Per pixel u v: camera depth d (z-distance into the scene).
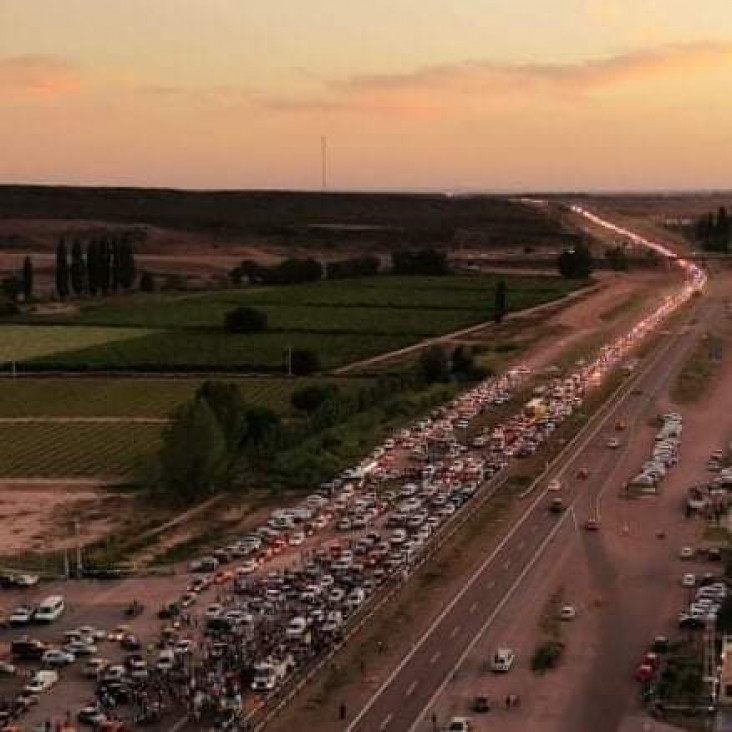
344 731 159.75
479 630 195.25
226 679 174.12
